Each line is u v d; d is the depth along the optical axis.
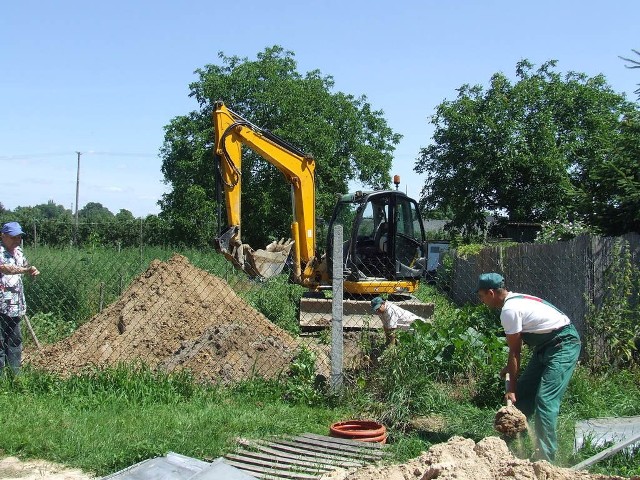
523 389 5.62
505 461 4.11
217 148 11.35
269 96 30.97
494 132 31.77
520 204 31.67
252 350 8.28
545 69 34.31
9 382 7.16
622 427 6.02
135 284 10.73
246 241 31.62
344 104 35.06
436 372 6.99
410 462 4.30
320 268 12.10
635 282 8.67
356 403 6.75
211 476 4.17
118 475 4.46
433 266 31.00
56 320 11.68
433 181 34.06
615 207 10.12
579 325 8.99
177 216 29.73
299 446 5.55
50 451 5.29
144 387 7.01
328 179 32.97
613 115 32.12
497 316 8.88
